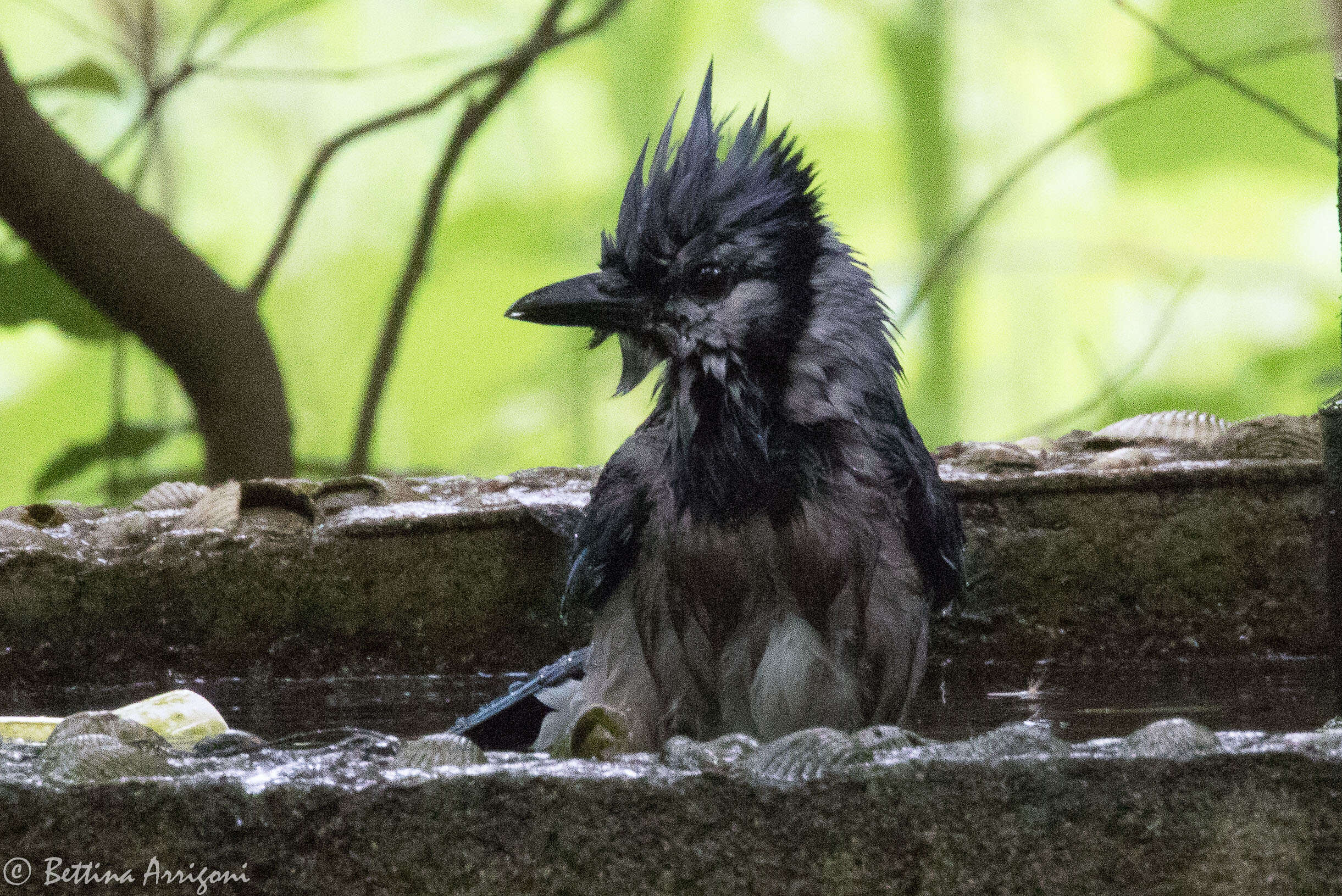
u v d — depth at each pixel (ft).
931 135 83.82
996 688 24.12
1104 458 25.79
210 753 15.17
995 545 25.03
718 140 21.34
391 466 88.17
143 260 34.53
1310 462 24.64
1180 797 13.24
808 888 13.39
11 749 14.61
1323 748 13.26
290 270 92.17
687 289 20.63
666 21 89.15
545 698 22.26
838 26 92.63
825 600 19.40
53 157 33.17
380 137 93.35
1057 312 95.55
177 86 42.65
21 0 73.05
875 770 13.34
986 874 13.33
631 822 13.43
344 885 13.52
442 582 25.36
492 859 13.50
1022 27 91.09
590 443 87.92
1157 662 25.04
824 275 20.83
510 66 42.45
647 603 19.93
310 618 25.29
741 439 19.62
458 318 90.74
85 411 74.79
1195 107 76.74
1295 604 24.82
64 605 24.77
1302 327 84.23
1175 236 88.58
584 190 92.53
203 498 25.99
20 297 37.73
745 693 19.67
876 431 20.38
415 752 13.93
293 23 92.73
